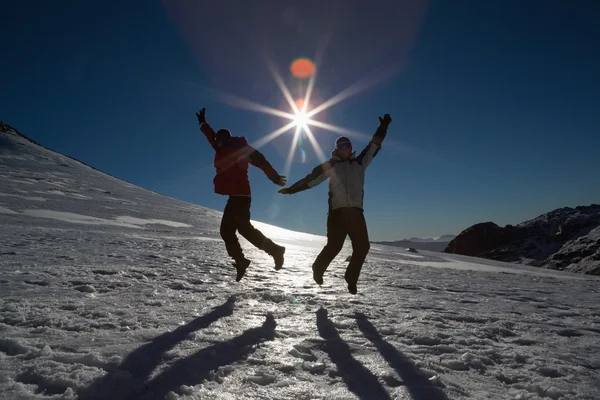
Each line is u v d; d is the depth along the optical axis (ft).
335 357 6.88
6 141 164.55
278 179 13.94
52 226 42.57
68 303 9.23
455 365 6.85
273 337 7.78
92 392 4.91
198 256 24.61
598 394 5.93
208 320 8.75
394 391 5.50
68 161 173.58
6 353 5.91
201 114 14.74
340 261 32.17
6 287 10.53
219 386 5.32
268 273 19.39
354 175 12.37
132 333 7.31
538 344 8.86
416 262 45.32
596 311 14.92
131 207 93.25
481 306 13.96
